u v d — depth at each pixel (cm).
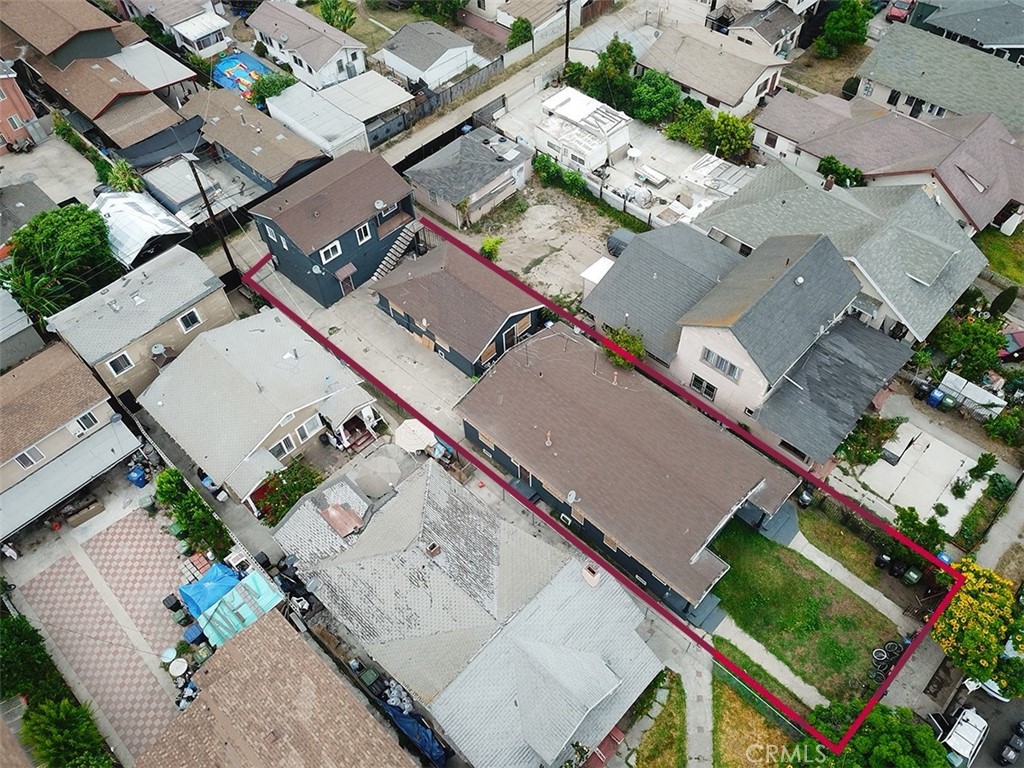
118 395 4347
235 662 3108
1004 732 3288
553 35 7175
